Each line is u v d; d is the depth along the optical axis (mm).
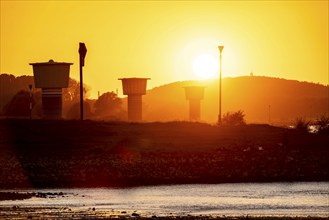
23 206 110438
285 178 146750
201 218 97062
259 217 99188
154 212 105188
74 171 150125
